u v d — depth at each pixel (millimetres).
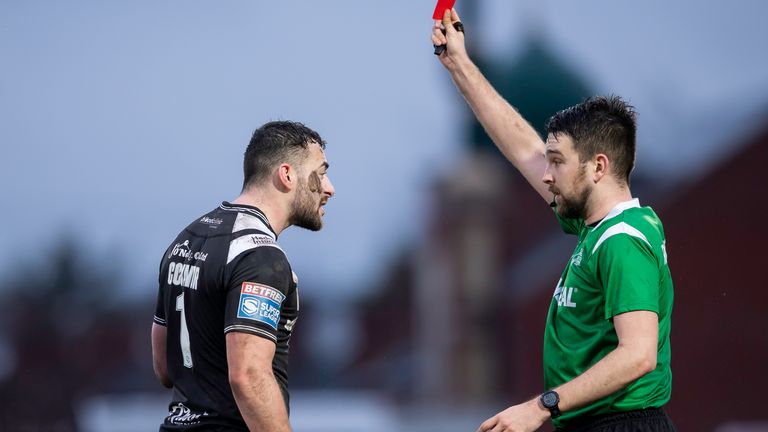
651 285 6660
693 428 28031
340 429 30609
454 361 32875
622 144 7180
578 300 7035
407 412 31969
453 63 8820
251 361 7074
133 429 30547
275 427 7113
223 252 7371
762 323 28828
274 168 7766
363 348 35344
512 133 8617
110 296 37438
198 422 7418
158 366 8234
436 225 35531
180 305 7578
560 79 39344
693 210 30938
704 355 28609
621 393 6867
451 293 33906
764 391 27969
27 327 35062
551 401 6582
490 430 6734
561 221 8023
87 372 33781
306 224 7934
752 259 29906
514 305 32594
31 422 31828
